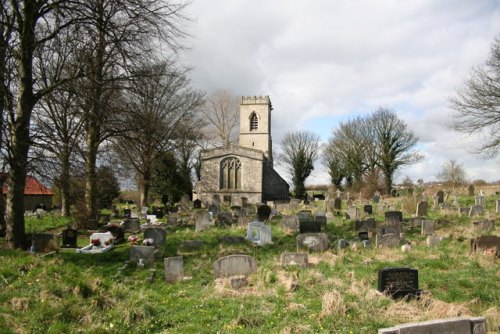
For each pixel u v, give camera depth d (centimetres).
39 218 2522
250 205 3334
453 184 4431
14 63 1294
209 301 779
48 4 1259
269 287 875
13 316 629
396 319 663
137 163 3216
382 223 1970
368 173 4931
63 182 1416
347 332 609
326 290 807
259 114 5447
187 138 3341
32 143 1295
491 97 2552
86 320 651
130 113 1777
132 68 1395
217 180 4181
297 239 1340
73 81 1387
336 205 2923
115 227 1700
